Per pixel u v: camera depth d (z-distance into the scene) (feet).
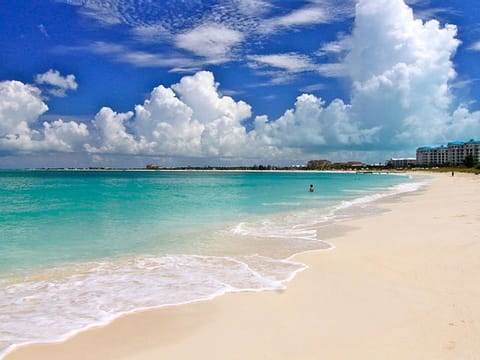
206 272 30.50
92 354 17.10
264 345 17.70
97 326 20.10
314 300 23.59
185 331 19.42
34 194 114.73
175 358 16.65
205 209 76.48
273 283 27.20
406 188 158.10
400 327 19.03
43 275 29.91
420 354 16.20
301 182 242.37
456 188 143.02
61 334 19.15
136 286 26.96
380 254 35.17
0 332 19.38
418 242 39.42
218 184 208.23
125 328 19.83
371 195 117.39
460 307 21.24
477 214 59.11
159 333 19.22
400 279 27.22
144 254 37.24
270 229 51.75
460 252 34.19
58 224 55.31
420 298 23.04
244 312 21.85
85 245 41.29
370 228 50.44
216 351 17.20
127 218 62.34
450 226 48.70
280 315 21.29
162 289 26.20
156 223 57.16
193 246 40.91
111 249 39.47
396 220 56.80
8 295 25.17
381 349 16.81
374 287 25.71
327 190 149.38
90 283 27.73
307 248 39.32
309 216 65.62
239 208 78.89
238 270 30.99
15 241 43.11
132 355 16.99
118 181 244.01
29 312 22.15
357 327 19.29
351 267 31.24
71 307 22.91
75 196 108.47
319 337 18.33
